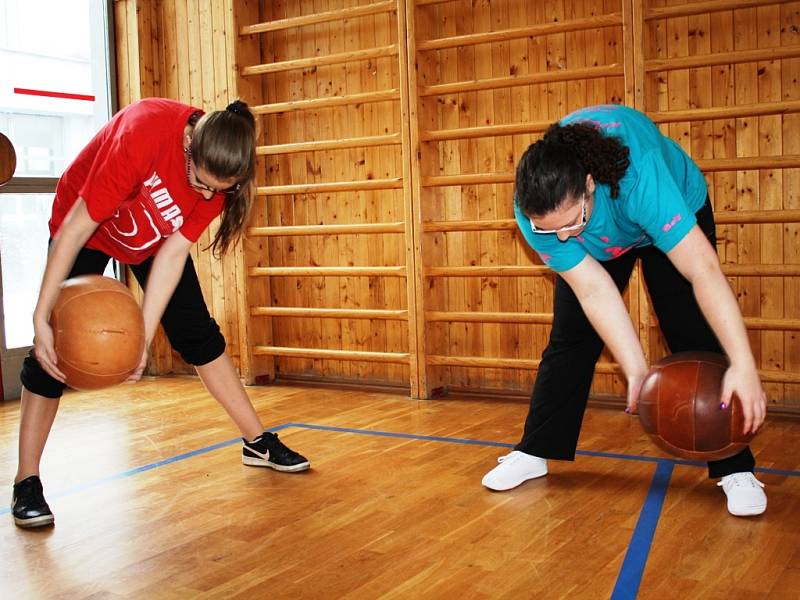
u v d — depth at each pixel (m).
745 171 3.53
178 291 2.52
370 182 4.18
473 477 2.65
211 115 1.95
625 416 3.53
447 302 4.23
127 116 2.12
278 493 2.53
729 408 1.88
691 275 1.82
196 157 1.94
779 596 1.70
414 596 1.76
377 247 4.41
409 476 2.68
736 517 2.19
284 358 4.77
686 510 2.26
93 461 2.97
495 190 4.07
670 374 1.96
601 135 1.77
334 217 4.52
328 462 2.89
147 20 4.91
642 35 3.54
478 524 2.20
